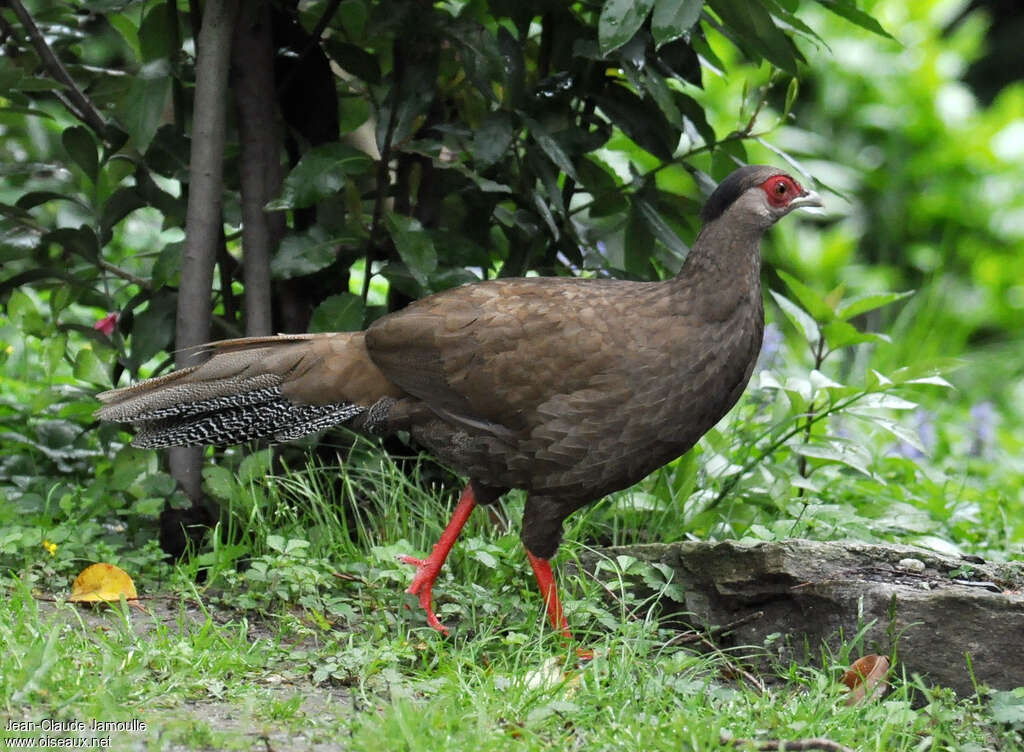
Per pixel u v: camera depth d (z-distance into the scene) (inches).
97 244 402.9
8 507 353.4
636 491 390.9
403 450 410.9
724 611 328.8
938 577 315.0
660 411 310.0
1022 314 777.6
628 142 458.9
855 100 866.1
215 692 264.2
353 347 332.2
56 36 425.1
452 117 426.6
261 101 381.1
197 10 389.7
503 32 368.5
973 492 486.3
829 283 772.6
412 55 374.3
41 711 239.8
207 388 333.1
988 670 290.4
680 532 382.6
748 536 370.0
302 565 333.1
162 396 333.7
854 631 302.2
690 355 309.4
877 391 392.2
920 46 874.8
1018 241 823.1
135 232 656.4
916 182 855.7
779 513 395.9
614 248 521.0
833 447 406.0
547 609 319.6
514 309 315.0
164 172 403.2
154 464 369.7
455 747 235.0
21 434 428.1
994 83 1008.9
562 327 310.8
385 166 384.2
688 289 315.6
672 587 332.8
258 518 364.2
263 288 381.4
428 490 402.3
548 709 252.7
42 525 350.9
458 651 308.7
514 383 311.0
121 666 263.9
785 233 785.6
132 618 316.8
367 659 284.2
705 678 297.3
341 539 363.6
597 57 358.3
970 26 913.5
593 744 242.2
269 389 332.8
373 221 389.7
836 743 240.1
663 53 385.7
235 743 233.5
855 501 450.0
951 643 293.0
